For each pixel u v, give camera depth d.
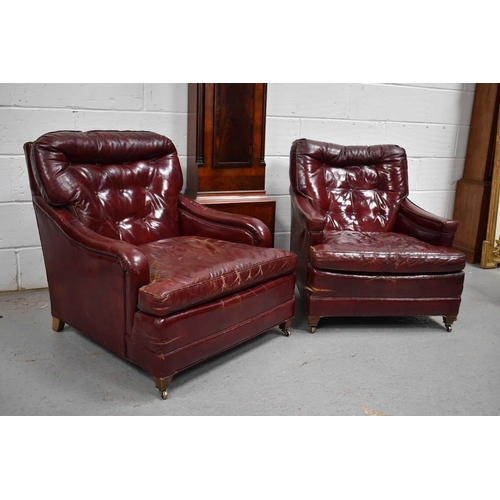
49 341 2.46
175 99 3.15
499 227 3.79
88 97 2.95
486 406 2.05
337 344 2.54
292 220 3.07
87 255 2.17
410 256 2.58
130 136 2.63
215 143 3.03
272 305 2.45
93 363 2.28
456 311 2.70
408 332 2.71
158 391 2.09
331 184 3.14
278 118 3.44
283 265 2.45
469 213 3.96
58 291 2.43
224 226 2.66
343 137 3.66
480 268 3.84
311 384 2.17
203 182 3.05
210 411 1.97
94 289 2.18
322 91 3.50
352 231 3.02
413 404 2.05
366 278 2.59
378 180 3.21
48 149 2.29
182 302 1.98
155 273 2.11
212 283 2.10
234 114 3.03
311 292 2.59
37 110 2.85
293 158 3.07
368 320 2.86
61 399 2.01
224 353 2.42
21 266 3.02
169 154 2.79
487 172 3.87
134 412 1.95
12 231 2.95
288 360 2.37
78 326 2.36
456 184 4.11
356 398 2.08
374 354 2.46
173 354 2.00
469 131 4.01
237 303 2.24
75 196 2.32
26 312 2.77
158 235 2.67
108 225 2.46
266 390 2.12
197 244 2.53
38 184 2.31
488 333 2.73
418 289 2.63
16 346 2.40
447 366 2.36
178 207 2.81
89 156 2.45
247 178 3.15
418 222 2.98
